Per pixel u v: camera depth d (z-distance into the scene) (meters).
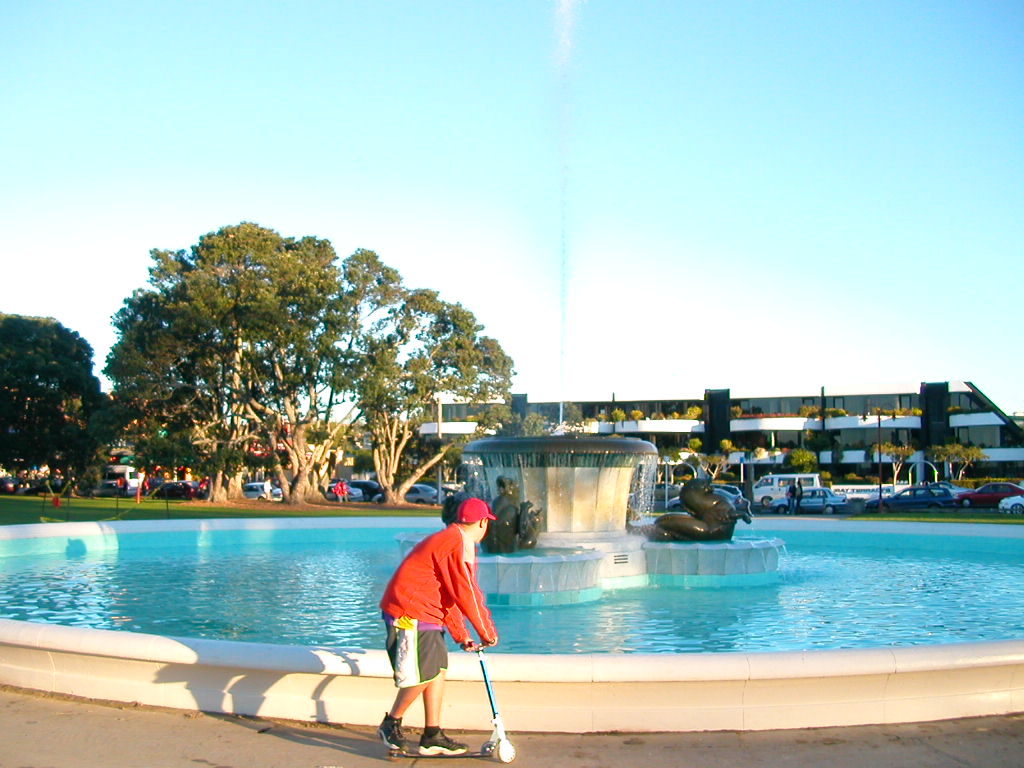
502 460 14.76
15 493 59.91
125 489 62.00
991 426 68.19
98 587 13.58
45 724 6.22
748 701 6.12
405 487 54.09
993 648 6.30
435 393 54.06
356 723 6.29
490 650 9.04
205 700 6.53
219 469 44.84
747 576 13.97
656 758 5.61
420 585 5.58
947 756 5.60
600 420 76.81
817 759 5.56
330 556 18.55
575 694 6.09
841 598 12.52
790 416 73.81
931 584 13.98
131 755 5.62
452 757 5.63
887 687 6.21
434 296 53.12
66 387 60.69
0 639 7.00
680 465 68.12
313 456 49.38
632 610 11.49
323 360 46.12
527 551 13.01
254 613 11.22
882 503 43.03
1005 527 19.12
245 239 45.66
